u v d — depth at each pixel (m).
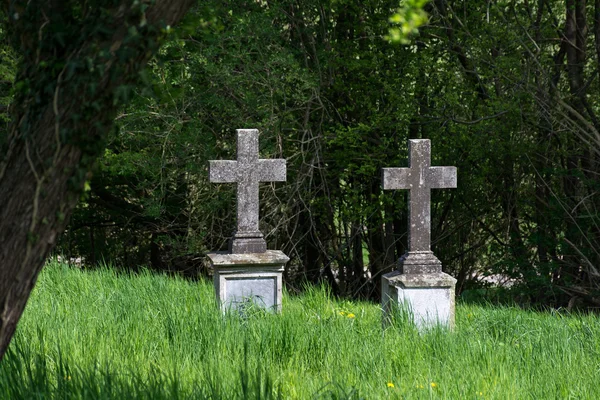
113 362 5.41
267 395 4.50
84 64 2.95
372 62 15.50
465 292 15.43
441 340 6.63
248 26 14.13
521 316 8.02
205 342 6.32
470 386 5.44
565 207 15.32
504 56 14.70
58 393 4.38
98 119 3.02
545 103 14.55
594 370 6.28
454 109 15.69
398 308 7.64
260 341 6.32
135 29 2.97
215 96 14.22
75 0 3.05
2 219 2.96
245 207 8.60
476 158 16.02
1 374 4.50
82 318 6.95
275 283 8.52
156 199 14.95
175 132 14.41
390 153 16.27
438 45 16.16
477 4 15.15
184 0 3.11
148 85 3.11
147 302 7.87
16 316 3.06
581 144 15.52
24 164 2.97
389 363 5.94
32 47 3.04
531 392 5.61
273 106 14.67
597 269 15.09
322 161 16.20
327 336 6.48
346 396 4.69
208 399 4.46
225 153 15.52
